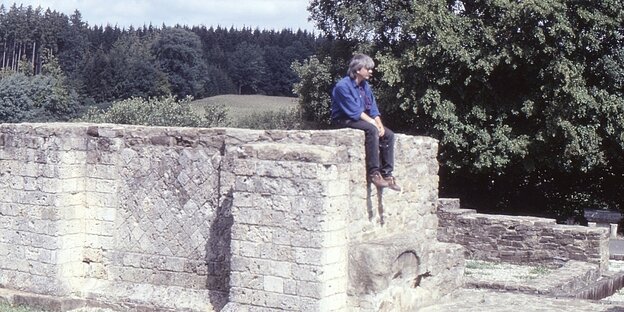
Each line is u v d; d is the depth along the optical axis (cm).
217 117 6072
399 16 3738
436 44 3253
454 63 3303
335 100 1143
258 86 12188
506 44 3269
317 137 1112
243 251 1084
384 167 1152
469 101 3400
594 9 3241
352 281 1092
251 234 1078
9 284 1279
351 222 1109
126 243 1252
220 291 1177
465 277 1820
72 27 11812
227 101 10444
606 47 3394
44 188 1258
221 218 1179
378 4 3953
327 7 4144
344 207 1077
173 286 1213
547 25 3216
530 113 3278
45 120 7206
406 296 1182
